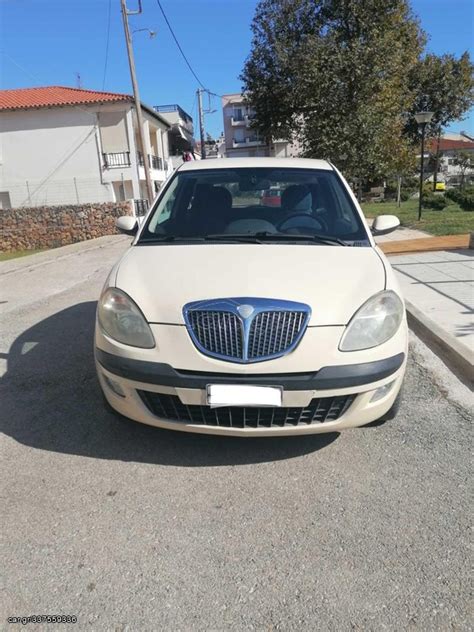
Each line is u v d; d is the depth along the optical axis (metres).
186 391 2.65
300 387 2.61
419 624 1.93
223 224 3.74
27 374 4.41
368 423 2.99
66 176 26.89
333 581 2.14
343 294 2.82
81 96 27.27
